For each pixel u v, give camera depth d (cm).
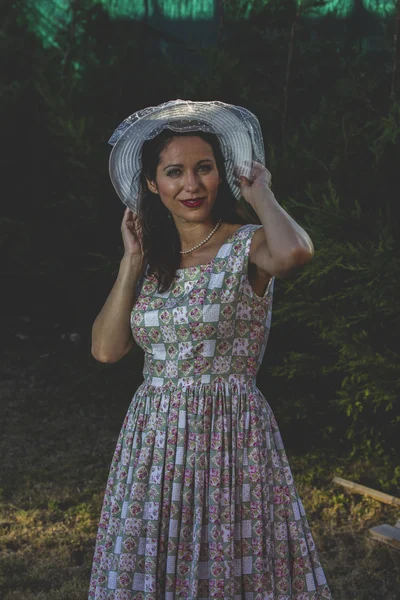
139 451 244
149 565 236
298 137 596
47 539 440
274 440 246
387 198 531
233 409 237
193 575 231
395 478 517
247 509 234
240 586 234
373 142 535
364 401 518
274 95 747
